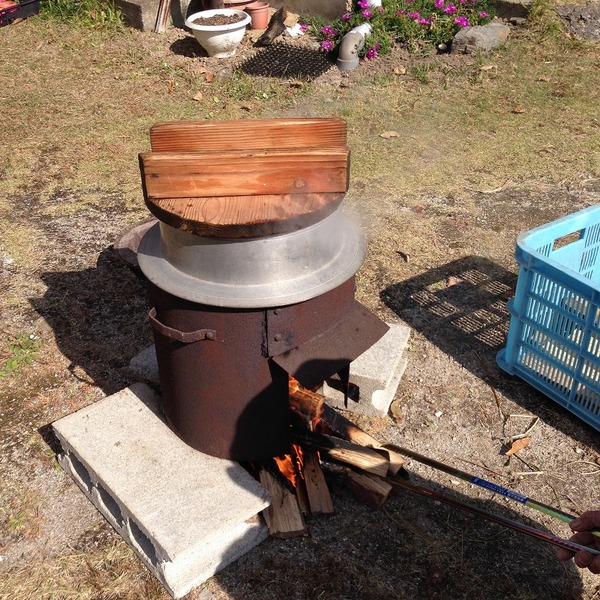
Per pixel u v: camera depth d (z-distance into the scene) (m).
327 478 2.83
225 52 6.99
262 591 2.44
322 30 7.27
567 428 3.15
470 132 5.79
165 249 2.38
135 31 7.55
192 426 2.58
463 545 2.61
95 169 5.27
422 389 3.34
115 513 2.64
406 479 2.83
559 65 6.94
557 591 2.45
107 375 3.40
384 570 2.51
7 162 5.33
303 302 2.26
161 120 5.98
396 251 4.34
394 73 6.74
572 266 3.70
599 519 1.96
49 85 6.57
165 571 2.37
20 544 2.62
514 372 3.43
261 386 2.40
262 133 2.37
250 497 2.47
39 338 3.64
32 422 3.15
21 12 7.75
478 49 7.02
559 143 5.64
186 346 2.37
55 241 4.43
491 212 4.77
